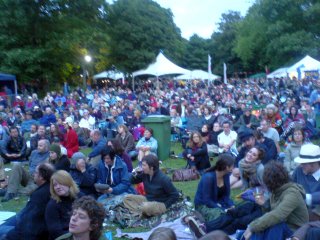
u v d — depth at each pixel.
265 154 8.20
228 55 78.50
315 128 14.73
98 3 39.78
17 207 8.42
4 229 5.90
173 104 21.53
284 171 4.89
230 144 12.09
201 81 49.06
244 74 77.12
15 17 32.97
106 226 7.01
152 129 12.81
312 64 37.47
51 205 4.97
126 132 12.80
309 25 51.28
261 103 24.75
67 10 37.41
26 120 17.52
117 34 49.03
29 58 32.59
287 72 38.88
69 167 7.93
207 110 17.12
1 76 29.42
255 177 7.56
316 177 5.65
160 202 7.29
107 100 29.06
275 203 4.86
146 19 51.59
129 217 7.10
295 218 4.80
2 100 23.91
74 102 26.91
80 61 38.34
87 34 36.22
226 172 6.70
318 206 5.11
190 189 9.45
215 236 2.63
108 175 7.95
